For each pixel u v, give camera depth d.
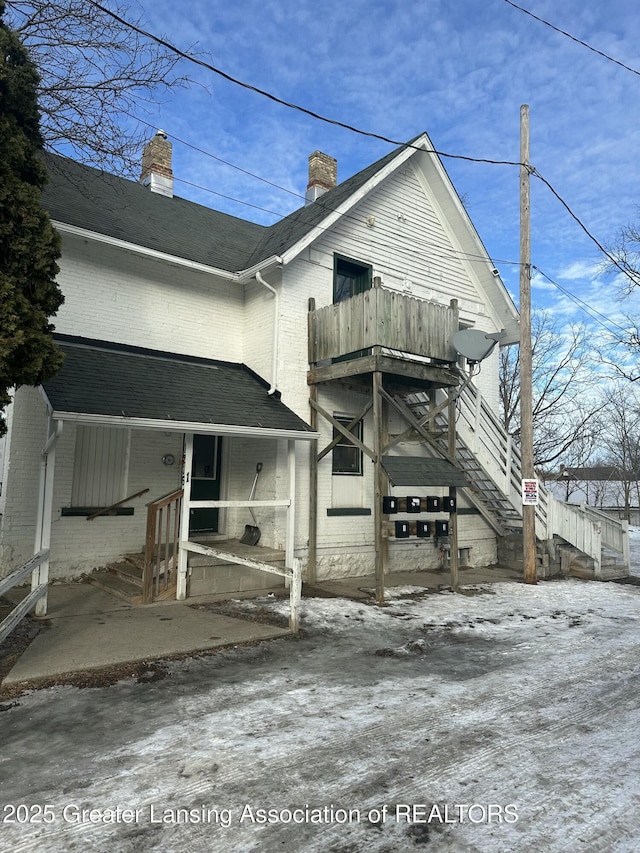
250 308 11.44
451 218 13.51
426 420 10.50
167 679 5.31
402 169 12.80
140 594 8.10
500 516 13.30
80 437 9.37
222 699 4.87
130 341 10.18
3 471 8.66
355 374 9.77
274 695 4.99
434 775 3.67
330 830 3.07
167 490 10.26
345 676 5.54
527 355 11.37
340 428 9.94
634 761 3.91
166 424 7.84
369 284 11.98
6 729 4.21
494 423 12.64
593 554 11.98
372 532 11.44
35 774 3.58
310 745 4.05
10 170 5.57
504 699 5.04
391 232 12.52
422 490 12.54
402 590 9.95
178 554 8.55
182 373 9.82
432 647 6.67
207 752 3.91
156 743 4.02
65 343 9.22
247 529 10.68
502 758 3.92
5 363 5.23
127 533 9.70
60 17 6.89
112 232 9.77
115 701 4.77
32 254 5.63
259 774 3.63
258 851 2.89
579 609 8.95
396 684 5.36
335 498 11.12
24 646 5.96
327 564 10.71
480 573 12.16
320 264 11.22
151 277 10.55
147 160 14.39
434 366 10.31
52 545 8.95
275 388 10.28
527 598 9.68
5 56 5.73
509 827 3.12
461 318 13.79
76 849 2.88
